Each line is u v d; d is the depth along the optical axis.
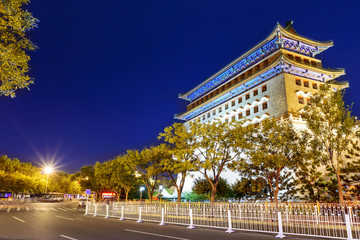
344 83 45.38
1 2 8.23
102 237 11.87
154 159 34.09
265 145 24.62
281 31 45.09
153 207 23.64
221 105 56.06
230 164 26.70
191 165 26.69
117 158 53.06
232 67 55.94
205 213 19.88
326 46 48.19
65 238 11.52
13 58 8.64
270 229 14.98
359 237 12.43
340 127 20.66
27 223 17.81
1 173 67.44
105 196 64.06
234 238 11.70
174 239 11.32
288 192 31.53
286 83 41.56
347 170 29.52
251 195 34.09
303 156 23.97
